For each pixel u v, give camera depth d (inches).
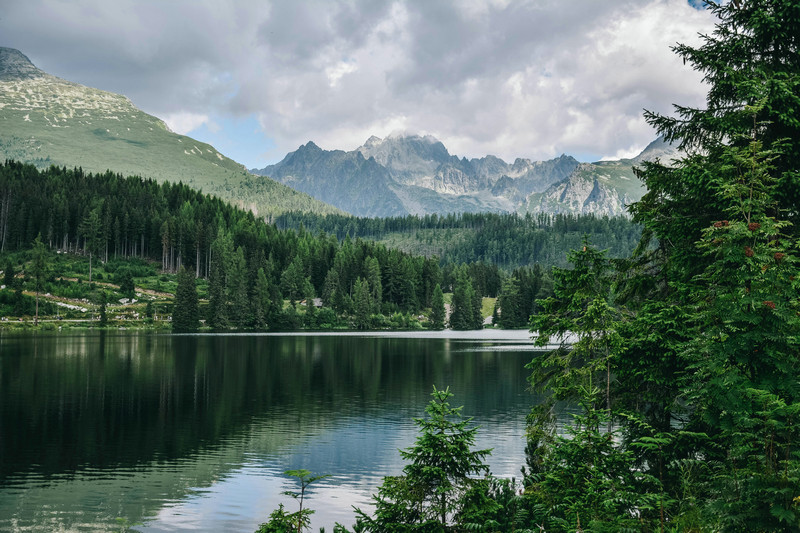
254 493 1069.8
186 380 2532.0
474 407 1934.1
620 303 751.1
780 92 600.7
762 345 405.4
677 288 649.6
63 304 6678.2
